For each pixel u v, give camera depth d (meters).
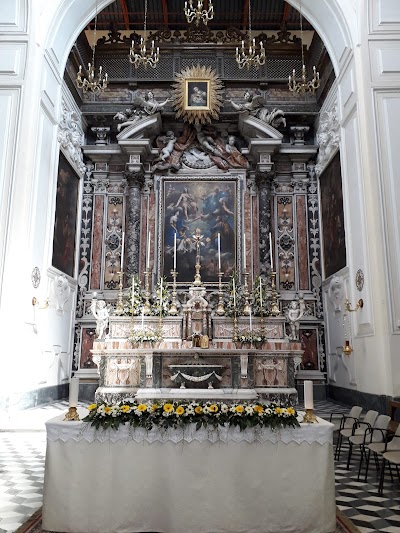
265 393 8.71
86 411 4.81
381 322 7.86
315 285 12.03
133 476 3.84
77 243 12.14
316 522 3.77
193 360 8.38
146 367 8.27
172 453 3.85
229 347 9.16
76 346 11.59
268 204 12.17
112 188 12.70
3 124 8.73
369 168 8.49
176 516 3.74
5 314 7.96
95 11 10.75
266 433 3.88
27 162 8.73
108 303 11.88
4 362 7.85
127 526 3.78
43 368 9.55
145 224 12.33
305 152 12.52
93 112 12.62
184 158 12.74
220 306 9.92
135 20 13.70
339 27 9.77
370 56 8.88
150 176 12.59
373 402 8.17
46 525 3.78
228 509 3.75
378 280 8.02
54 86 10.22
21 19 9.16
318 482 3.84
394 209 8.22
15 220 8.36
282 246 12.34
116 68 13.06
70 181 11.66
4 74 8.94
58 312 10.56
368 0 8.95
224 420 3.90
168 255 12.08
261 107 12.54
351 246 9.45
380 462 6.25
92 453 3.88
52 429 3.92
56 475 3.85
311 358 11.56
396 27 8.95
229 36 13.16
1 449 6.63
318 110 12.78
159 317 9.44
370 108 8.66
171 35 13.27
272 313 9.71
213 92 12.54
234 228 12.23
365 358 8.61
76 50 11.78
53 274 10.22
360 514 4.26
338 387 10.44
